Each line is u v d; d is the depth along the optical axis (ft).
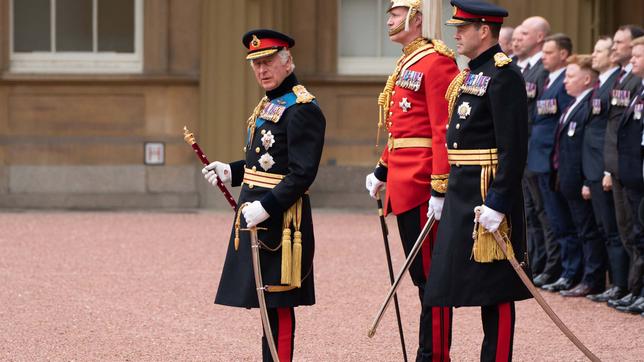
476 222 67.97
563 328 68.23
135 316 100.07
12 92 188.96
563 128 111.65
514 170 67.21
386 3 191.62
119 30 189.98
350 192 191.21
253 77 186.50
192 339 90.84
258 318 99.40
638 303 101.40
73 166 189.67
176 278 119.75
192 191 190.19
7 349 87.10
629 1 189.67
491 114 68.59
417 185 75.41
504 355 69.72
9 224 166.20
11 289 113.09
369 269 126.00
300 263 69.51
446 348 75.66
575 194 110.42
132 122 189.78
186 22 188.85
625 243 103.60
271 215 68.44
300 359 83.92
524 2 182.29
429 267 75.20
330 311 102.42
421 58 75.51
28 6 189.88
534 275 120.06
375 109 190.60
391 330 94.32
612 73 108.06
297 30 189.78
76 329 94.63
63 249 140.77
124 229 161.17
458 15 70.13
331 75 189.37
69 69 189.78
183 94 189.67
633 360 83.51
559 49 115.34
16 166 189.47
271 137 69.92
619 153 101.96
